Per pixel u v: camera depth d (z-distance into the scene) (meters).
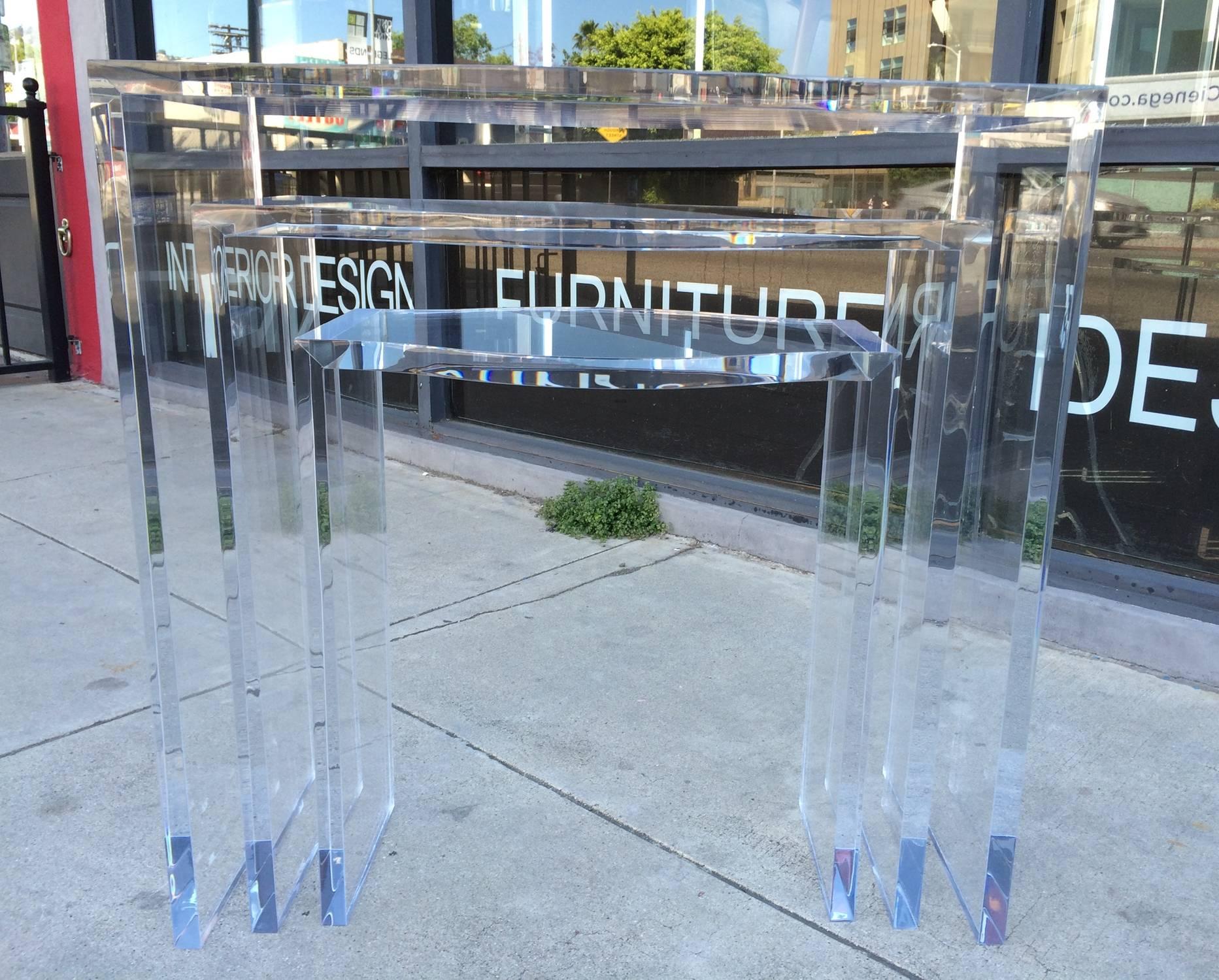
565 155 4.19
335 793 1.86
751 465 4.02
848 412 1.95
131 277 1.57
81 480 4.63
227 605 1.76
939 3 3.39
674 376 1.63
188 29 5.80
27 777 2.35
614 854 2.10
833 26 3.73
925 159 3.26
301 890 2.00
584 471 4.36
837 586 2.03
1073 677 2.86
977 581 1.96
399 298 4.94
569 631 3.14
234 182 1.89
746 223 1.69
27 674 2.85
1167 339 2.92
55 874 2.02
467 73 1.64
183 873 1.81
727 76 1.62
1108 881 2.04
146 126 1.59
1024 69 3.13
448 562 3.71
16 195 6.78
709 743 2.53
